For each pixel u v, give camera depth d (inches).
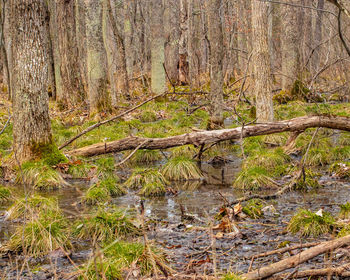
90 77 724.7
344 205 226.8
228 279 135.3
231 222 220.4
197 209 263.6
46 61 373.7
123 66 1021.2
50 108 895.7
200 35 1165.7
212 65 510.9
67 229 221.5
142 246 181.5
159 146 361.4
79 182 359.6
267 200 276.4
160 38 898.1
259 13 490.9
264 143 484.7
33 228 202.1
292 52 816.3
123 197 307.4
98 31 719.1
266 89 499.5
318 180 327.0
